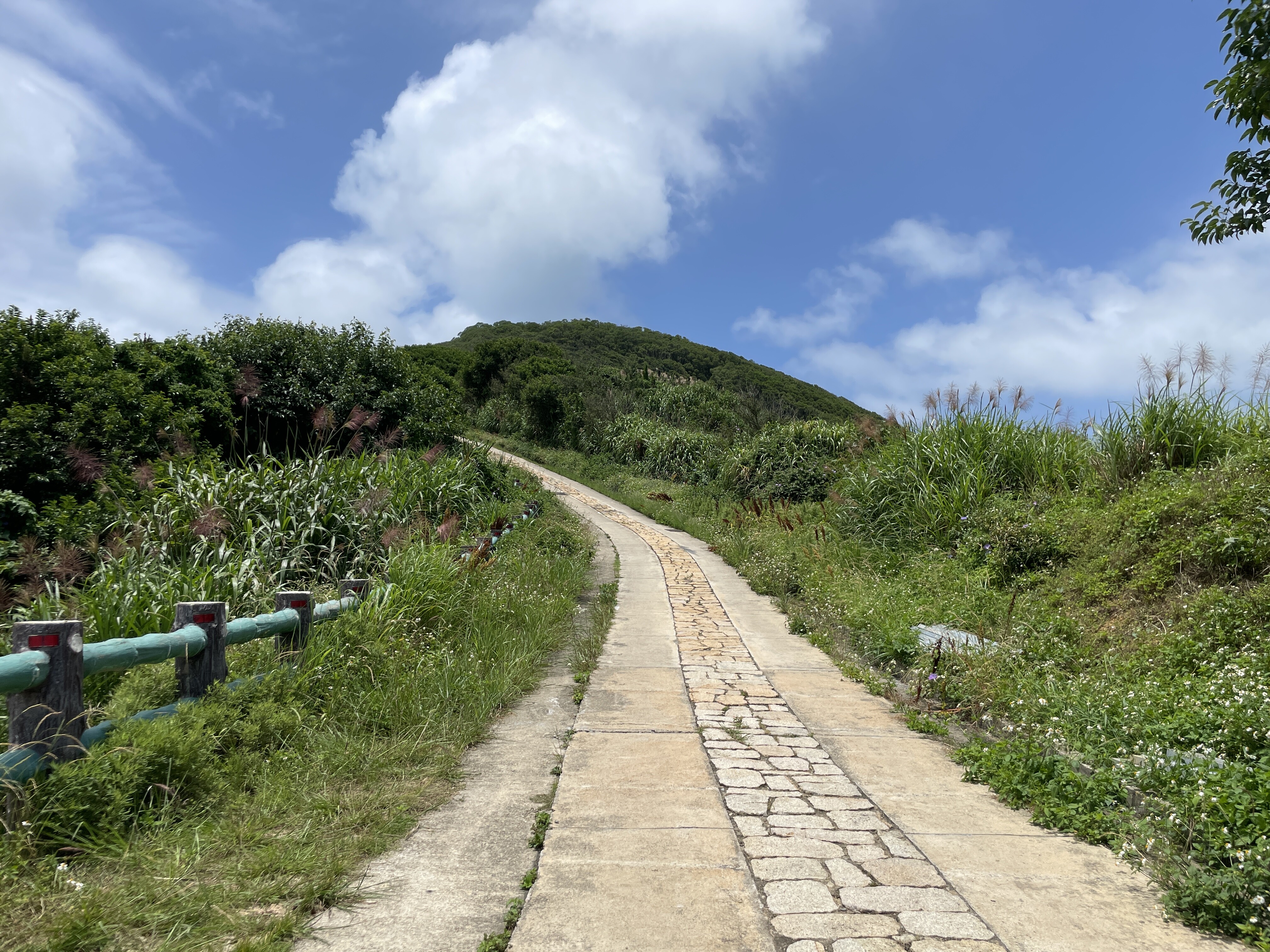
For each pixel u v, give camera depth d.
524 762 4.26
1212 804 3.01
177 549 6.87
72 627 3.08
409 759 4.09
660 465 26.02
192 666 3.93
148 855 2.85
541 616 7.57
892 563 9.66
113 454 8.59
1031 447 10.24
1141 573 6.48
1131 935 2.54
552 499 18.23
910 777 4.16
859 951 2.42
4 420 8.17
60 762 3.00
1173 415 8.45
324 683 4.62
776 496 17.12
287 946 2.38
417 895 2.77
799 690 6.00
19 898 2.46
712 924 2.58
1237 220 5.24
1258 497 6.22
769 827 3.42
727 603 9.76
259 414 13.43
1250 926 2.47
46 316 9.44
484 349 42.72
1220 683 4.28
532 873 2.93
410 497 10.20
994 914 2.67
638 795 3.79
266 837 3.10
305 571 7.53
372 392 15.44
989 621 7.04
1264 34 4.49
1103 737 4.15
